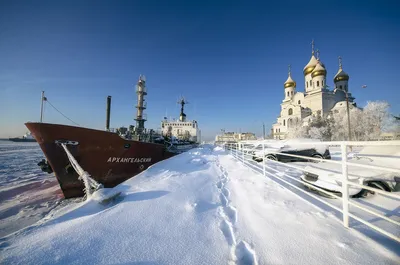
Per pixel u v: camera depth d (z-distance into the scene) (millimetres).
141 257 1994
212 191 4461
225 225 2713
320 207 3189
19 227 5148
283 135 52156
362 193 3426
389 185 3482
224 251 2096
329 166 4469
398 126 32562
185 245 2211
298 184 4844
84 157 6730
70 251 2086
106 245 2203
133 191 4348
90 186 5164
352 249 1981
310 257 1903
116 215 3023
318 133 37531
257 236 2346
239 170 7117
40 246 2170
